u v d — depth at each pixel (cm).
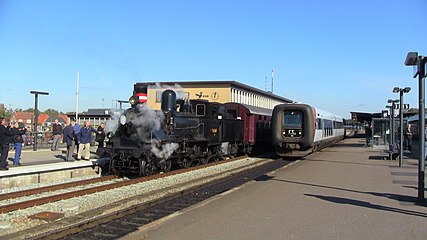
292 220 759
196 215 798
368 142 3422
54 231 721
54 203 1041
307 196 1005
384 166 1744
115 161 1595
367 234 667
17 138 1563
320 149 2880
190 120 1822
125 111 1591
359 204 907
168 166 1700
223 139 2195
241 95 4244
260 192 1063
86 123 1873
